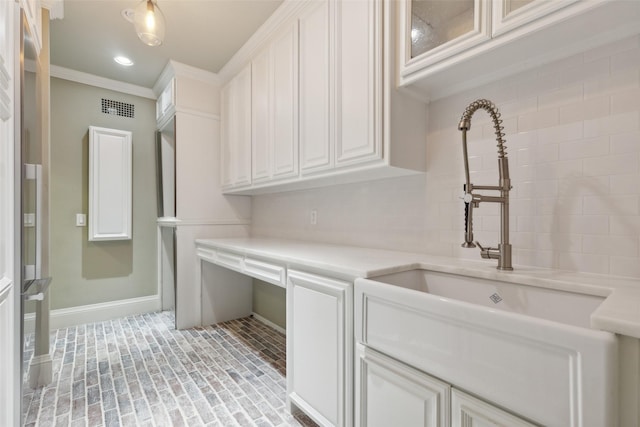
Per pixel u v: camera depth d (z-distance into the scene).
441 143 1.53
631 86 1.00
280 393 1.70
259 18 2.06
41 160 1.74
